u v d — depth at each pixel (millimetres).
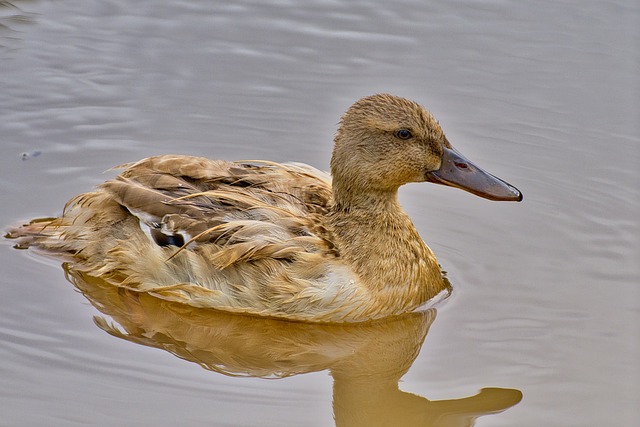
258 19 18891
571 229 14305
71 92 16844
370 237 12562
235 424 10477
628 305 12609
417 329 12430
